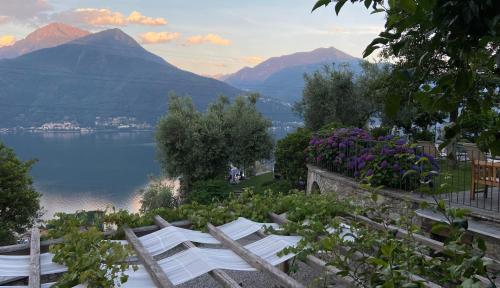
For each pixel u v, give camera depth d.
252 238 6.20
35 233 4.84
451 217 1.98
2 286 3.65
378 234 3.16
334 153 10.72
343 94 20.91
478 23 1.06
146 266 3.96
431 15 1.14
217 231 5.17
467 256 1.67
